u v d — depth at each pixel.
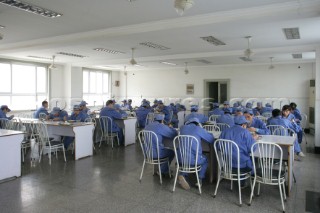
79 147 4.93
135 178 3.82
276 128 4.43
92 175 3.95
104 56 8.45
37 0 3.46
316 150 5.59
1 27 4.83
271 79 10.20
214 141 3.33
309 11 3.47
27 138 5.21
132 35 4.82
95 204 2.92
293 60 9.39
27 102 9.05
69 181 3.67
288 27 4.75
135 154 5.32
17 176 3.83
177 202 2.99
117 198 3.09
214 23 4.06
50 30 5.08
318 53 5.89
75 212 2.72
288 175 3.15
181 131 3.36
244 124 3.21
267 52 6.97
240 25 4.18
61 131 5.27
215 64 10.70
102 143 6.45
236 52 7.39
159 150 3.55
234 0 3.44
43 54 7.91
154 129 3.60
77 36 5.40
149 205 2.91
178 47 6.85
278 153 3.25
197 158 3.21
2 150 3.63
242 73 10.73
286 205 2.92
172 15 4.09
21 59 8.75
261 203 2.97
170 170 3.97
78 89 10.43
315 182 3.67
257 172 2.89
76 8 3.76
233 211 2.77
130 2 3.53
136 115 7.66
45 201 2.99
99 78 12.14
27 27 4.84
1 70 8.23
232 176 3.01
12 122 5.40
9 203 2.93
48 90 9.75
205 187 3.48
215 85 11.50
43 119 5.80
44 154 5.23
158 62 9.82
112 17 4.21
